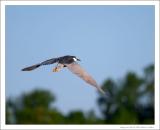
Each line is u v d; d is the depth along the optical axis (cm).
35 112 5778
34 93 5916
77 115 5741
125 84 6041
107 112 5953
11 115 5816
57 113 5809
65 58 2306
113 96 6009
